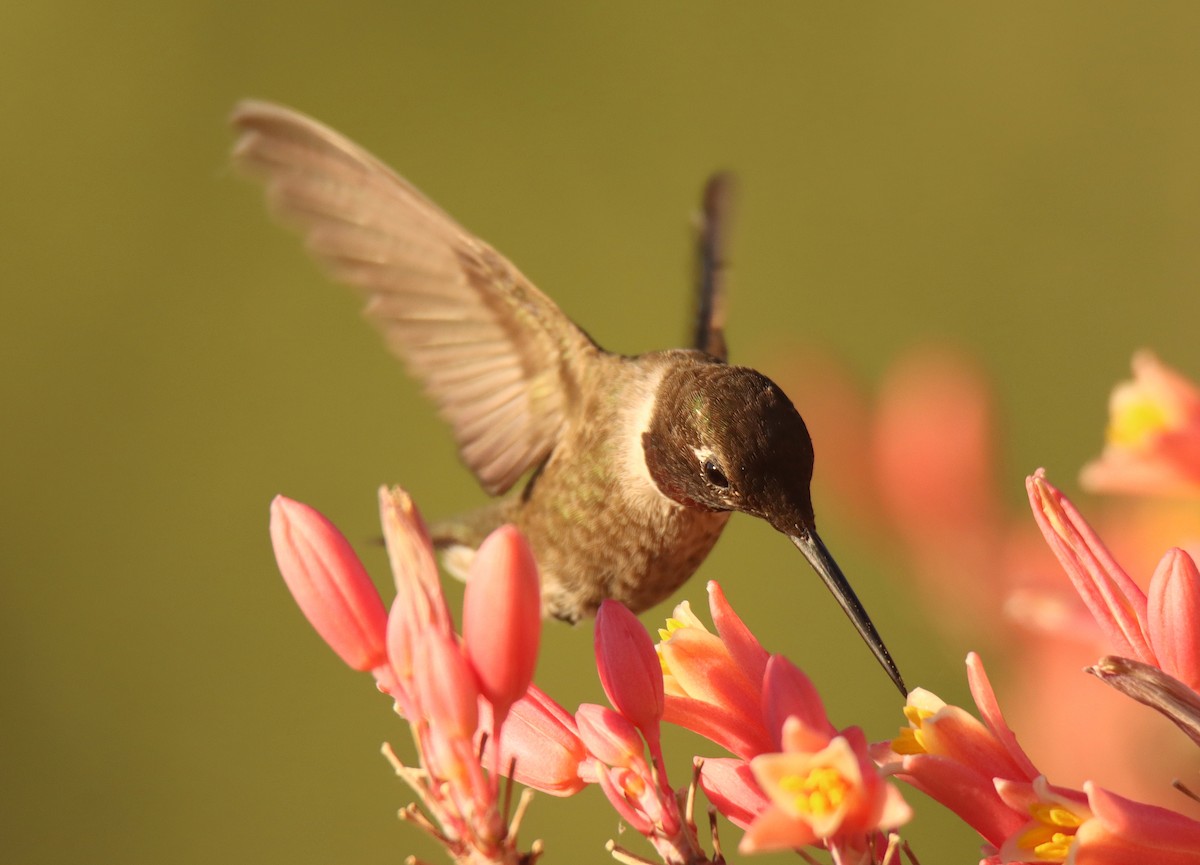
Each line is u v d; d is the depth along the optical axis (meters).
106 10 14.02
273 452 13.12
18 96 13.85
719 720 4.06
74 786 12.09
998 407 6.62
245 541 12.93
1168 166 12.95
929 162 13.60
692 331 7.81
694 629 4.17
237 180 13.73
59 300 13.46
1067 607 6.21
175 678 12.43
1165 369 5.88
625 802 3.99
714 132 14.02
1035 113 13.43
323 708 12.20
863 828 3.38
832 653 11.16
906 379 6.67
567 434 6.68
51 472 13.09
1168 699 3.71
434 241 6.78
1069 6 13.24
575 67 14.21
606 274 13.91
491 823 3.61
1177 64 13.08
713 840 3.94
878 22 13.88
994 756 3.84
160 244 13.61
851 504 6.58
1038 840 3.62
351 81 14.26
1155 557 6.45
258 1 14.20
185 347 13.40
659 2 14.25
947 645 6.50
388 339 6.86
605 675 4.05
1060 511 4.14
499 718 3.72
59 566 12.83
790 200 13.80
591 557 6.56
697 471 5.88
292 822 11.94
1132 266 12.84
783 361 6.88
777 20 14.02
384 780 11.96
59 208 13.66
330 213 6.74
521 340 6.79
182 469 13.10
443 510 12.95
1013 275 13.14
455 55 14.27
